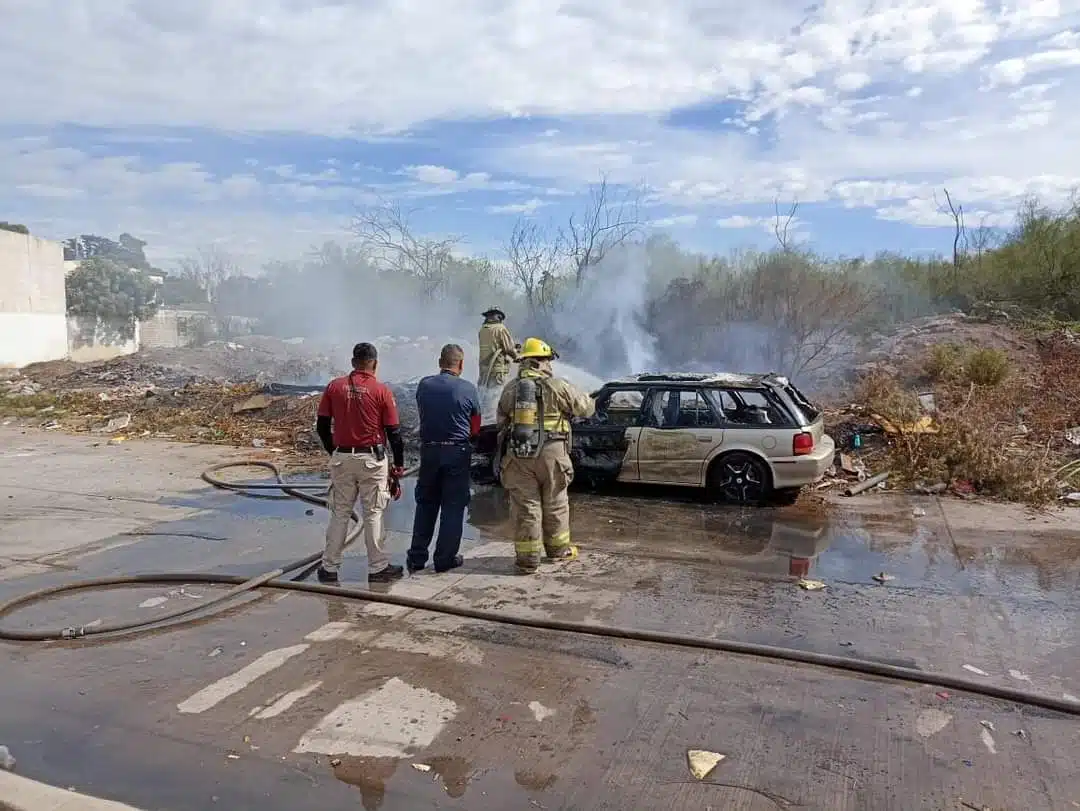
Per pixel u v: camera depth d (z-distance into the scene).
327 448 6.45
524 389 6.48
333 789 3.55
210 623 5.53
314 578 6.48
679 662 4.82
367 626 5.44
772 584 6.24
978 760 3.73
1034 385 12.76
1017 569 6.59
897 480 9.63
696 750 3.82
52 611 5.80
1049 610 5.66
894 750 3.82
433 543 7.53
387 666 4.80
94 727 4.11
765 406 8.73
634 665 4.78
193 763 3.76
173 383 22.03
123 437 14.26
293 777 3.64
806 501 8.94
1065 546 7.23
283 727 4.09
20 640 5.23
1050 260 18.53
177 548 7.43
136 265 66.12
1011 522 8.06
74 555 7.23
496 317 10.93
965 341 15.07
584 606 5.77
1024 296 18.83
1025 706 4.24
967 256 21.16
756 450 8.61
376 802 3.44
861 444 10.63
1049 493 8.92
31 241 30.52
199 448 13.05
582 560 6.87
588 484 9.73
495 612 5.59
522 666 4.79
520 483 6.55
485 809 3.39
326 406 6.35
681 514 8.41
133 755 3.84
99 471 11.20
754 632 5.27
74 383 22.53
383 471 6.38
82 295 35.84
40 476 10.85
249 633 5.34
